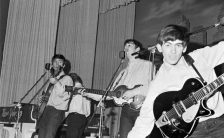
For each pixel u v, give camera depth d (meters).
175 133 1.80
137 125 1.91
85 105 4.57
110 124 6.03
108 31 7.40
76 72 7.21
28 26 6.87
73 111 4.48
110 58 7.26
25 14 6.89
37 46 6.86
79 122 4.47
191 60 1.87
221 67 3.05
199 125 1.78
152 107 1.88
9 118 5.13
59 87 4.23
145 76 3.72
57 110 4.20
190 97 1.78
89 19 7.39
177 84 1.85
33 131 4.94
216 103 1.83
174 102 1.81
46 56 6.87
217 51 1.84
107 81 7.18
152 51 3.22
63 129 4.91
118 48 7.19
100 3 7.41
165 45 1.83
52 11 7.07
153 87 1.90
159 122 1.83
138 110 3.54
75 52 7.28
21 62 6.71
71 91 4.29
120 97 3.76
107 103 6.11
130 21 7.09
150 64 3.77
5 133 5.12
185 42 1.85
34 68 6.75
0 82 6.52
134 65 3.87
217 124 1.73
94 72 7.34
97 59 7.39
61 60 4.66
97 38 7.45
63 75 4.50
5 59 6.62
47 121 4.19
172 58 1.83
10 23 6.77
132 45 3.88
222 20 2.33
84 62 7.23
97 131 5.32
